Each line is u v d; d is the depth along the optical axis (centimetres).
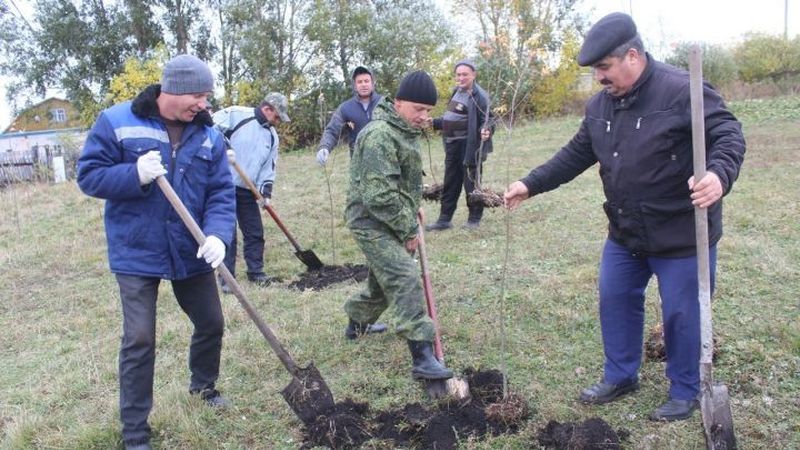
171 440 348
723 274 516
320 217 902
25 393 423
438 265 618
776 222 662
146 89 320
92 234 905
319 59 1862
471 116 705
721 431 280
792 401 338
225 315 520
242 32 1838
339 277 617
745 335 410
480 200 721
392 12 1925
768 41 2311
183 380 420
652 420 332
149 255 320
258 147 604
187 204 328
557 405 351
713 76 2134
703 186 260
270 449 338
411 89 351
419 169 376
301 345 455
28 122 2381
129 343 320
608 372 353
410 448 326
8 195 1286
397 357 421
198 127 331
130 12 2120
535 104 1925
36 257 804
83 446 348
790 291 472
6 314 605
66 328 545
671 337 323
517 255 625
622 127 310
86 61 2112
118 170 301
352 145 670
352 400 366
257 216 621
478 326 463
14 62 2123
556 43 1827
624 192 314
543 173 348
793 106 1642
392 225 361
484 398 361
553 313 473
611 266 340
